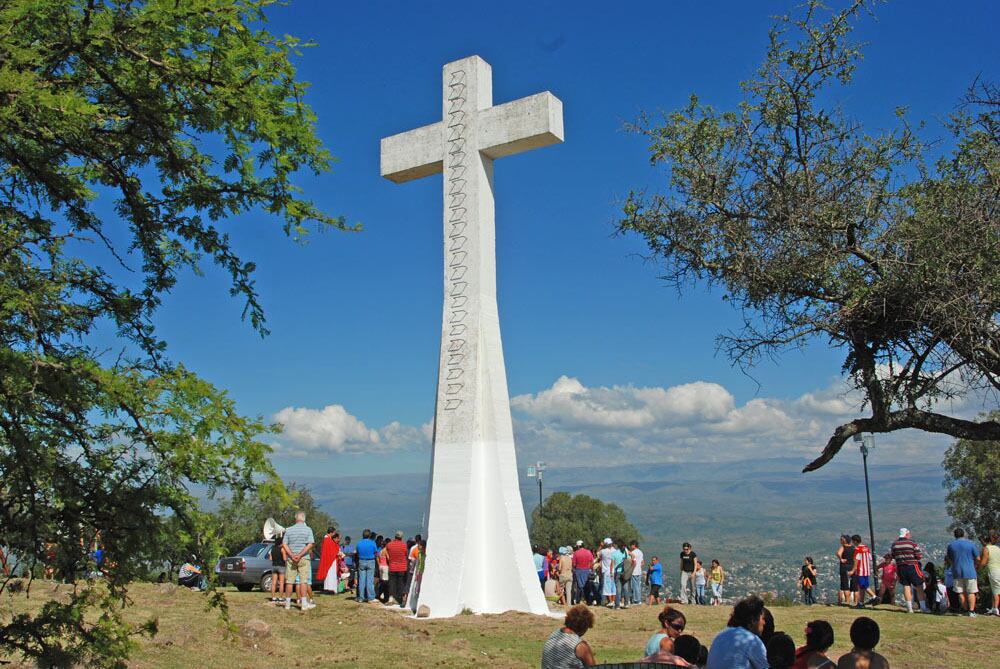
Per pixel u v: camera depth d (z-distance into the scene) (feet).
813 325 24.45
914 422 24.31
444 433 66.90
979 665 41.70
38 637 18.85
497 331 69.46
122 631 20.04
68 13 18.49
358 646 45.03
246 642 42.37
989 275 22.20
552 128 66.74
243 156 21.58
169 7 18.71
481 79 71.05
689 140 27.30
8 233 18.63
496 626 55.47
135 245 22.34
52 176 19.21
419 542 73.67
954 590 62.59
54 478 18.26
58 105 16.99
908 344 24.36
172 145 21.01
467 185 69.62
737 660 22.20
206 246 22.50
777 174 26.16
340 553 80.74
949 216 23.08
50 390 17.54
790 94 26.30
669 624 26.91
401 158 73.00
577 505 252.01
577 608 27.09
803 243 25.09
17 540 18.11
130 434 18.85
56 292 19.29
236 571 75.15
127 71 19.62
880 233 24.81
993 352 22.58
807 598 74.08
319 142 22.09
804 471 25.40
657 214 27.96
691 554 79.05
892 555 68.28
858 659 23.65
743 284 26.04
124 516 18.54
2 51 17.13
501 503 65.16
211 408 18.17
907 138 25.34
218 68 19.85
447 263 69.72
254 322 23.00
